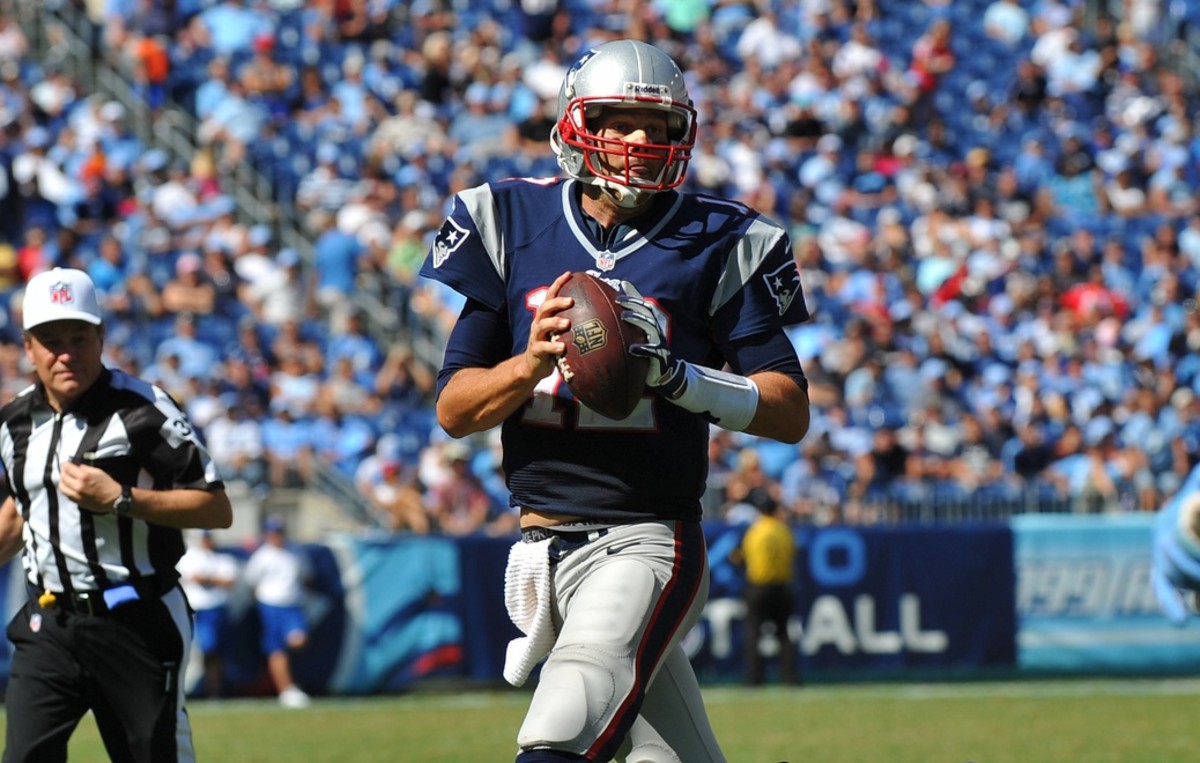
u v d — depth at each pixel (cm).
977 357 6322
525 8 7538
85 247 6069
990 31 8006
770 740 3575
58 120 6469
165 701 1780
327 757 3341
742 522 5047
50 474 1780
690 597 1441
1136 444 5947
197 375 5503
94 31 6944
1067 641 5162
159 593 1791
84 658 1766
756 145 7219
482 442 5525
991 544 5172
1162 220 7175
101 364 1817
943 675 5112
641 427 1438
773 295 1466
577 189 1498
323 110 6769
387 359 5916
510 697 4694
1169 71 8094
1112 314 6569
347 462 5362
